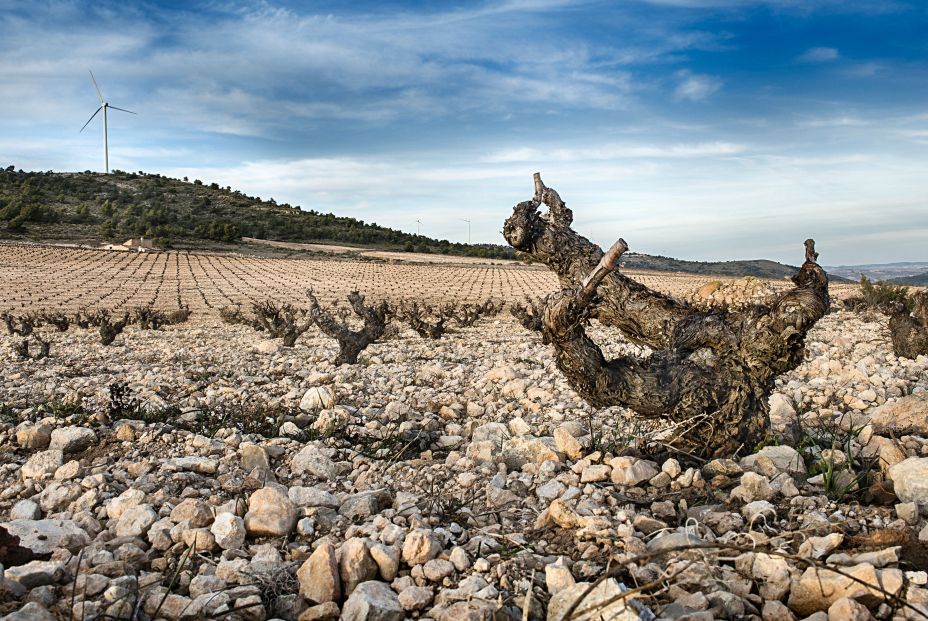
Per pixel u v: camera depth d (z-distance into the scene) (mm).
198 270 74938
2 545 3863
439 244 155375
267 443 6703
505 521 4660
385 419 8188
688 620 3035
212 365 13703
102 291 49094
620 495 4793
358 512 4789
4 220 119688
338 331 13578
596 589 3205
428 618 3324
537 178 5898
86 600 3500
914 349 11961
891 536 3723
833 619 3018
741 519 4246
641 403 5164
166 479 5602
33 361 15031
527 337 19750
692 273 97750
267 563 3930
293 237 148125
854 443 5836
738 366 5277
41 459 5953
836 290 43719
